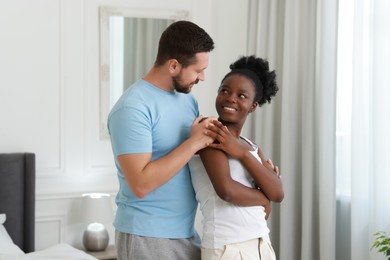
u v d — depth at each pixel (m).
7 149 3.94
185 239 1.83
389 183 3.26
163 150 1.79
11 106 3.94
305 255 3.75
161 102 1.78
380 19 3.24
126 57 4.23
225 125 1.86
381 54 3.24
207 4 4.45
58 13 4.04
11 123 3.94
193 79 1.80
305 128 3.76
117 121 1.72
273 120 4.04
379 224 3.25
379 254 3.26
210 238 1.77
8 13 3.90
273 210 4.04
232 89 1.84
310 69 3.73
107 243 3.96
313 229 3.78
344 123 3.68
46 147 4.04
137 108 1.71
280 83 4.03
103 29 4.15
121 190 1.85
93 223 3.92
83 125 4.13
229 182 1.72
